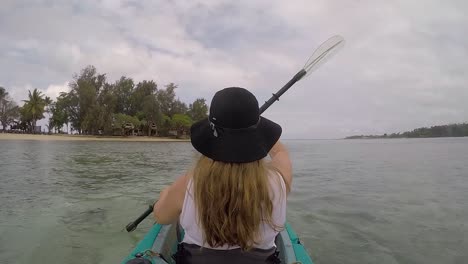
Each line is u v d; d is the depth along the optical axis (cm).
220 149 139
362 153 2603
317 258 414
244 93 143
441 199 727
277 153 172
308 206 663
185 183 149
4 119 7519
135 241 465
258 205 140
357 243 461
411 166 1462
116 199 728
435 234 496
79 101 6550
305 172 1234
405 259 411
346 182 975
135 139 6806
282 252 269
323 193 801
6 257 411
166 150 2928
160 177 1091
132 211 622
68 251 429
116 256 417
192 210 146
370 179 1037
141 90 7844
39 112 6825
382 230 513
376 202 698
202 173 142
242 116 139
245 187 137
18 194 784
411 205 673
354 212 615
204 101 9194
